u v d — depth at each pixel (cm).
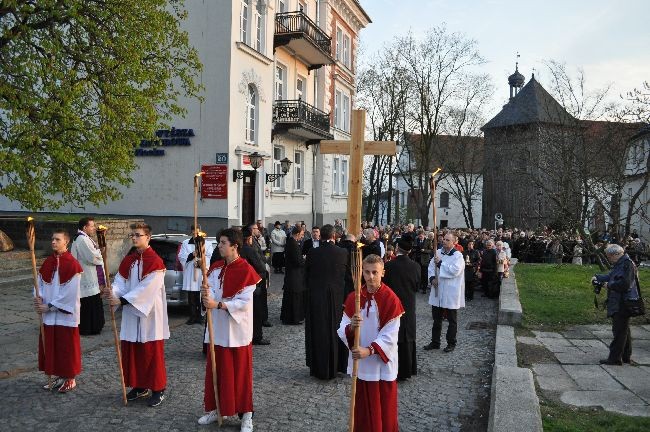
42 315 632
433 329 891
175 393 636
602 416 559
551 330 989
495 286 1493
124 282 604
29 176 1205
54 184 1287
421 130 3838
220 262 568
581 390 657
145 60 1427
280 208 2339
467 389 679
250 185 2033
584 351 844
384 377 445
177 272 1097
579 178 1405
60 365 622
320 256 723
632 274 767
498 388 585
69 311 621
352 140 638
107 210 1962
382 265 461
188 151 1869
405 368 706
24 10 1181
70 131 1244
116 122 1316
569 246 1789
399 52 3794
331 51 2745
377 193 4750
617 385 677
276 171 2336
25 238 1686
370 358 445
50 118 1217
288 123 2208
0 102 1167
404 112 3866
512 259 2198
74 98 1227
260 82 2025
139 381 590
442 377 730
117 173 1325
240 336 534
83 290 909
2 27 1241
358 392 450
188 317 1097
